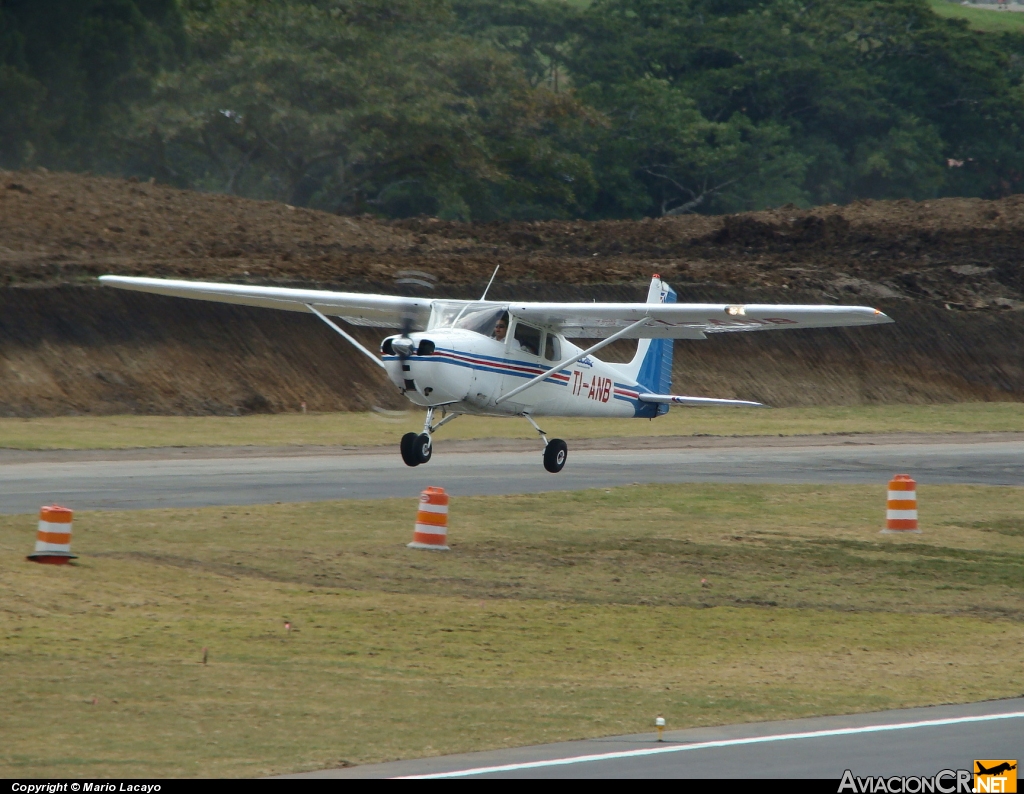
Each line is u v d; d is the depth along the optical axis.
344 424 101.44
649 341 80.94
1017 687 36.81
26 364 97.81
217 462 78.56
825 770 27.95
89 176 147.50
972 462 96.12
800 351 144.00
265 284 118.75
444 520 53.00
